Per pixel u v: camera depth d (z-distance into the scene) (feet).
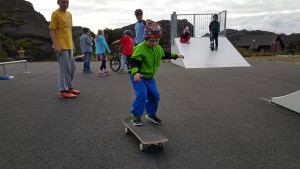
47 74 35.47
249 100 18.48
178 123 13.75
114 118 14.75
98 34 31.81
